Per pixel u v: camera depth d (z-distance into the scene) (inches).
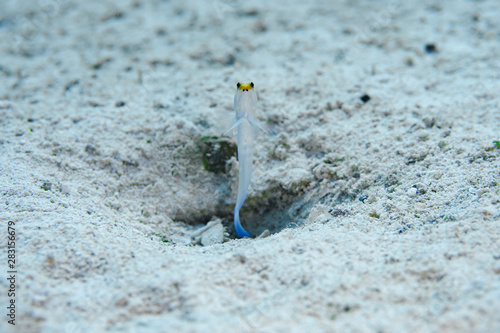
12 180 107.7
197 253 96.1
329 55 182.5
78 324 70.2
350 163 120.5
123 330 69.3
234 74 164.4
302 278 79.9
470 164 108.7
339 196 116.4
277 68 170.2
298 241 91.1
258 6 225.9
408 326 65.3
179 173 126.9
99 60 188.1
